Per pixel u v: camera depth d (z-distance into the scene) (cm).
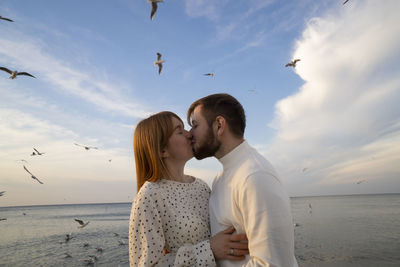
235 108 199
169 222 192
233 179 179
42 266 1653
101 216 6938
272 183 158
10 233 3506
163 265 178
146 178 212
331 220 3497
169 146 213
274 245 144
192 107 217
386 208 5734
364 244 1855
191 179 240
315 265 1421
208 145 199
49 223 5084
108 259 1756
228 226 185
